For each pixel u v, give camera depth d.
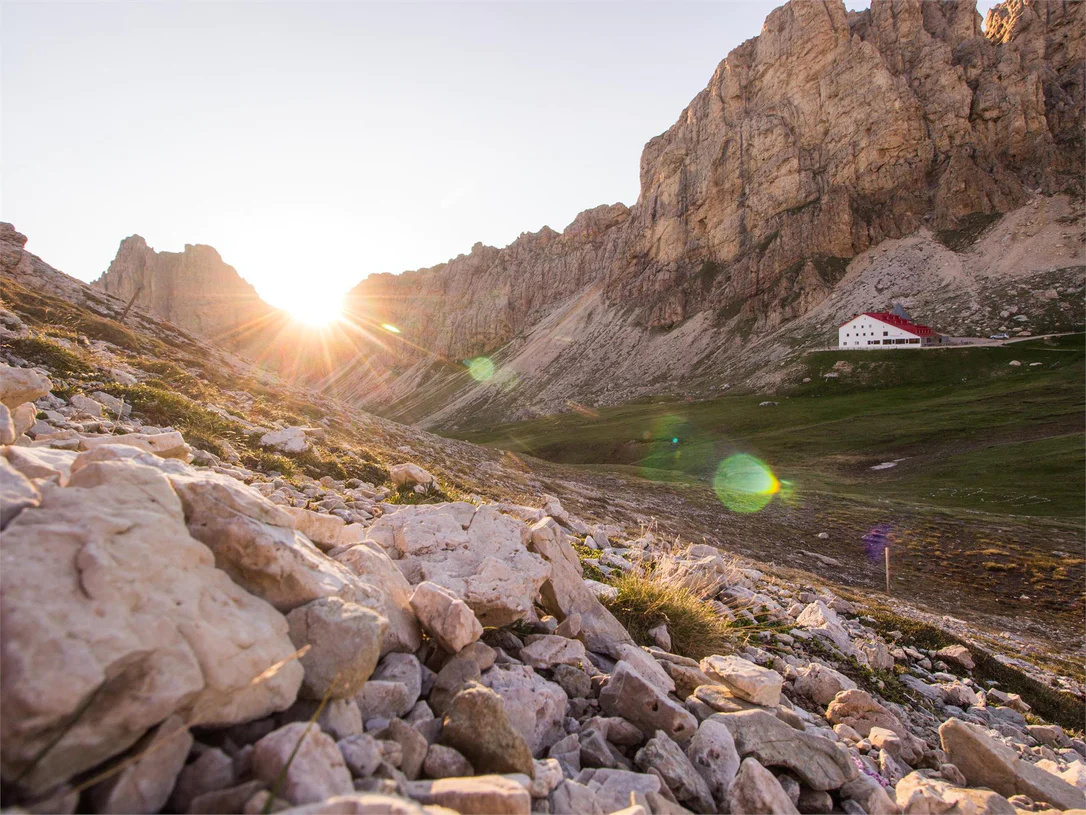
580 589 7.37
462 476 28.41
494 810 3.12
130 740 2.65
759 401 130.38
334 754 2.99
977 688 13.41
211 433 15.61
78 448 7.22
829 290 175.38
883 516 47.00
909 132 183.62
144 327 36.59
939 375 119.44
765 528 40.69
